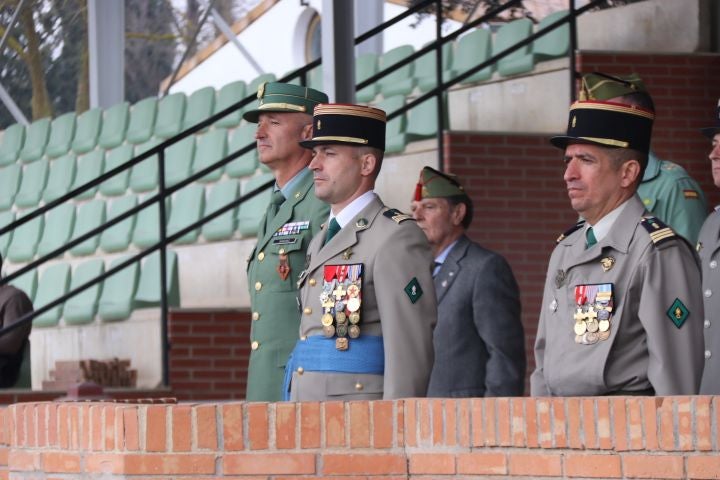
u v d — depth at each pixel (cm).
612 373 1088
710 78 2538
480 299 1628
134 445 1068
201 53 4219
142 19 4234
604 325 1092
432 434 1008
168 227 3097
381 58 3278
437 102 2402
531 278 2380
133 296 2783
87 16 4256
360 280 1188
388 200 2592
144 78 4250
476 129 2852
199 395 2331
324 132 1227
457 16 3541
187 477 1054
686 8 2700
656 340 1062
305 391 1195
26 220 2409
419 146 2541
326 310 1195
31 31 4328
